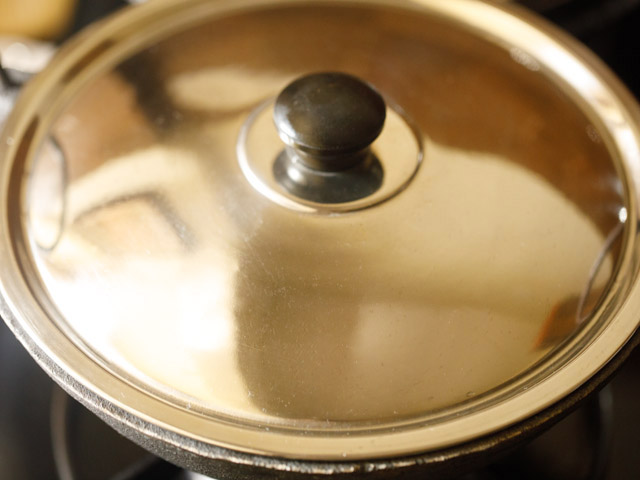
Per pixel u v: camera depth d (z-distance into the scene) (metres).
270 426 0.36
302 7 0.49
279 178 0.41
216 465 0.35
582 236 0.40
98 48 0.47
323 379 0.37
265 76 0.46
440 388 0.37
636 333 0.37
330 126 0.38
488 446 0.35
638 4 0.63
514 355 0.37
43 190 0.42
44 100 0.45
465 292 0.38
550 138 0.44
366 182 0.40
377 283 0.38
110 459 0.55
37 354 0.37
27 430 0.60
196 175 0.41
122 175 0.42
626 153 0.43
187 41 0.48
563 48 0.47
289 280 0.38
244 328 0.38
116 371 0.37
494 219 0.40
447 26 0.49
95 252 0.40
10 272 0.39
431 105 0.45
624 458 0.59
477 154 0.42
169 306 0.38
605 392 0.57
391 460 0.34
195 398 0.36
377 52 0.47
